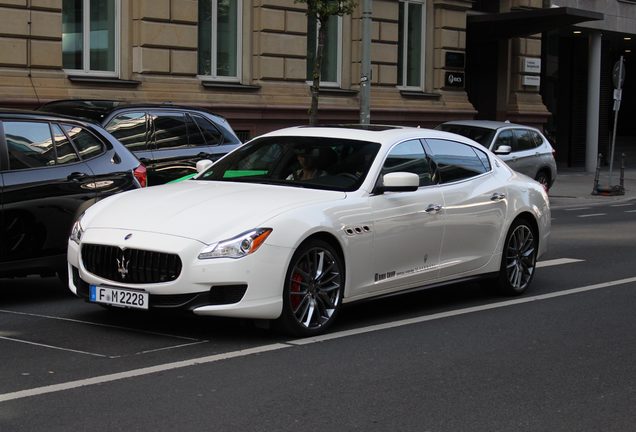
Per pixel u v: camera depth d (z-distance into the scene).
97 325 7.71
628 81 47.59
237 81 22.77
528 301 9.45
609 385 6.37
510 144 21.20
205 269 6.81
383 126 9.02
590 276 11.21
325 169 8.16
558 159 36.94
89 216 7.62
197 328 7.63
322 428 5.27
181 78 21.02
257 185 8.02
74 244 7.49
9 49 17.95
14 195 8.28
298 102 23.45
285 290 7.14
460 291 9.91
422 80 27.72
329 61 25.17
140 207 7.48
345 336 7.57
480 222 9.05
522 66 30.81
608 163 39.31
